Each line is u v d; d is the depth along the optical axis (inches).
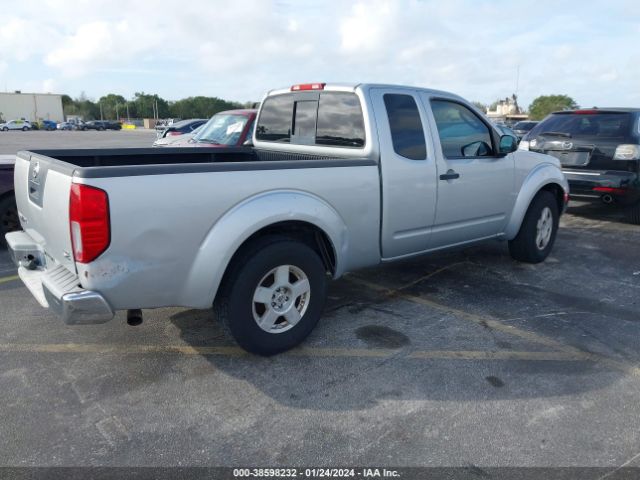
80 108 4704.7
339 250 156.1
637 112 305.1
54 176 122.6
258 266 136.3
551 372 140.5
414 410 122.8
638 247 268.2
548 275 220.7
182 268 126.0
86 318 117.5
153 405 124.1
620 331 166.1
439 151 180.9
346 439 112.2
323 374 138.6
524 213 219.6
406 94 174.7
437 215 184.1
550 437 113.0
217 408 123.2
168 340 157.9
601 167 304.3
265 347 143.1
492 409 123.3
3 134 2101.4
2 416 119.0
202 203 125.3
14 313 176.9
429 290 201.5
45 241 136.5
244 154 218.1
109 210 113.2
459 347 154.4
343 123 173.5
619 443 111.3
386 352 151.0
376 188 162.9
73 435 112.8
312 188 145.5
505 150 198.7
